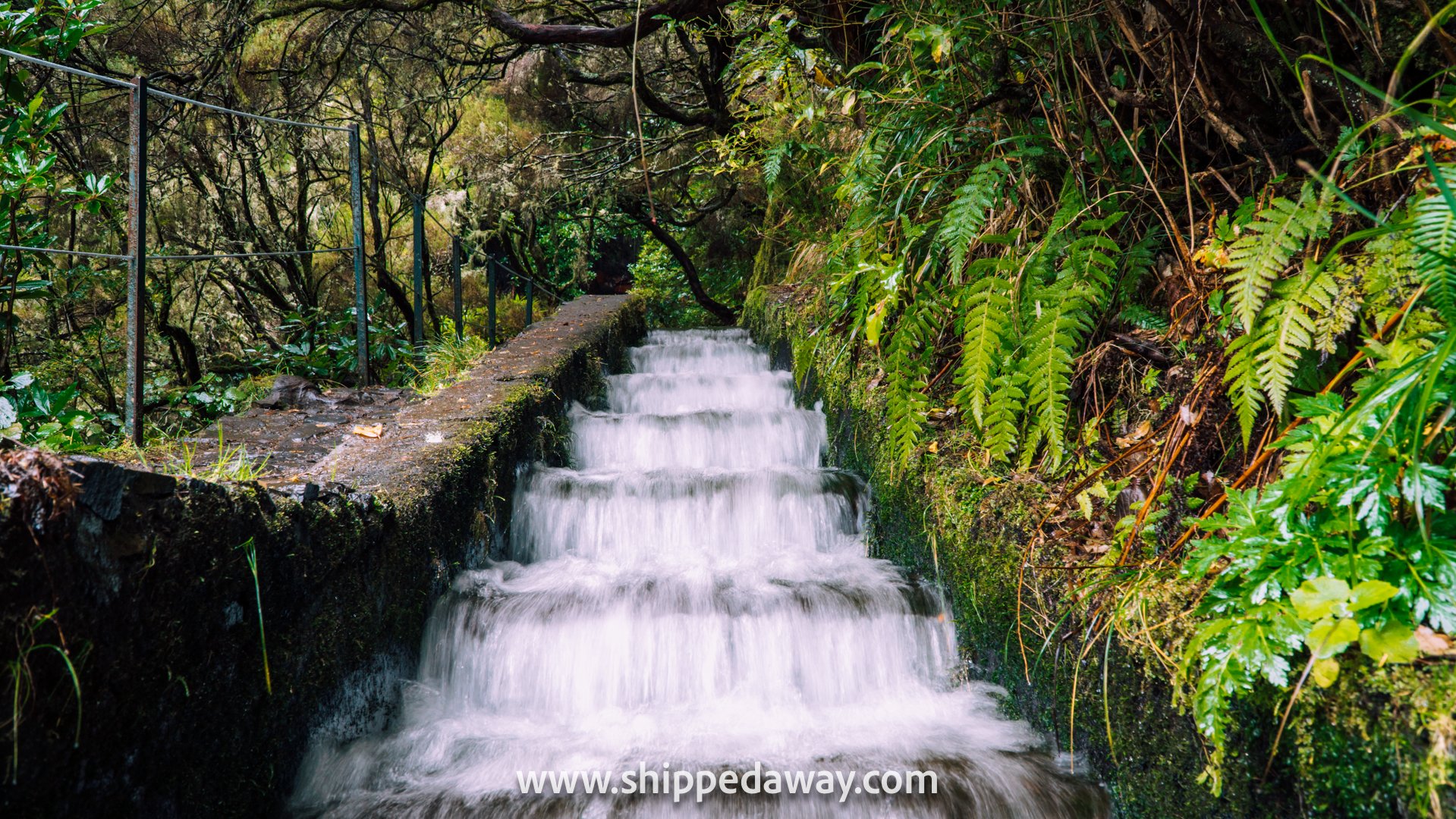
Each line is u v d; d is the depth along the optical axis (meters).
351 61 8.68
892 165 3.53
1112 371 2.90
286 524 2.35
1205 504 2.24
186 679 1.97
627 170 11.72
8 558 1.54
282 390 4.94
